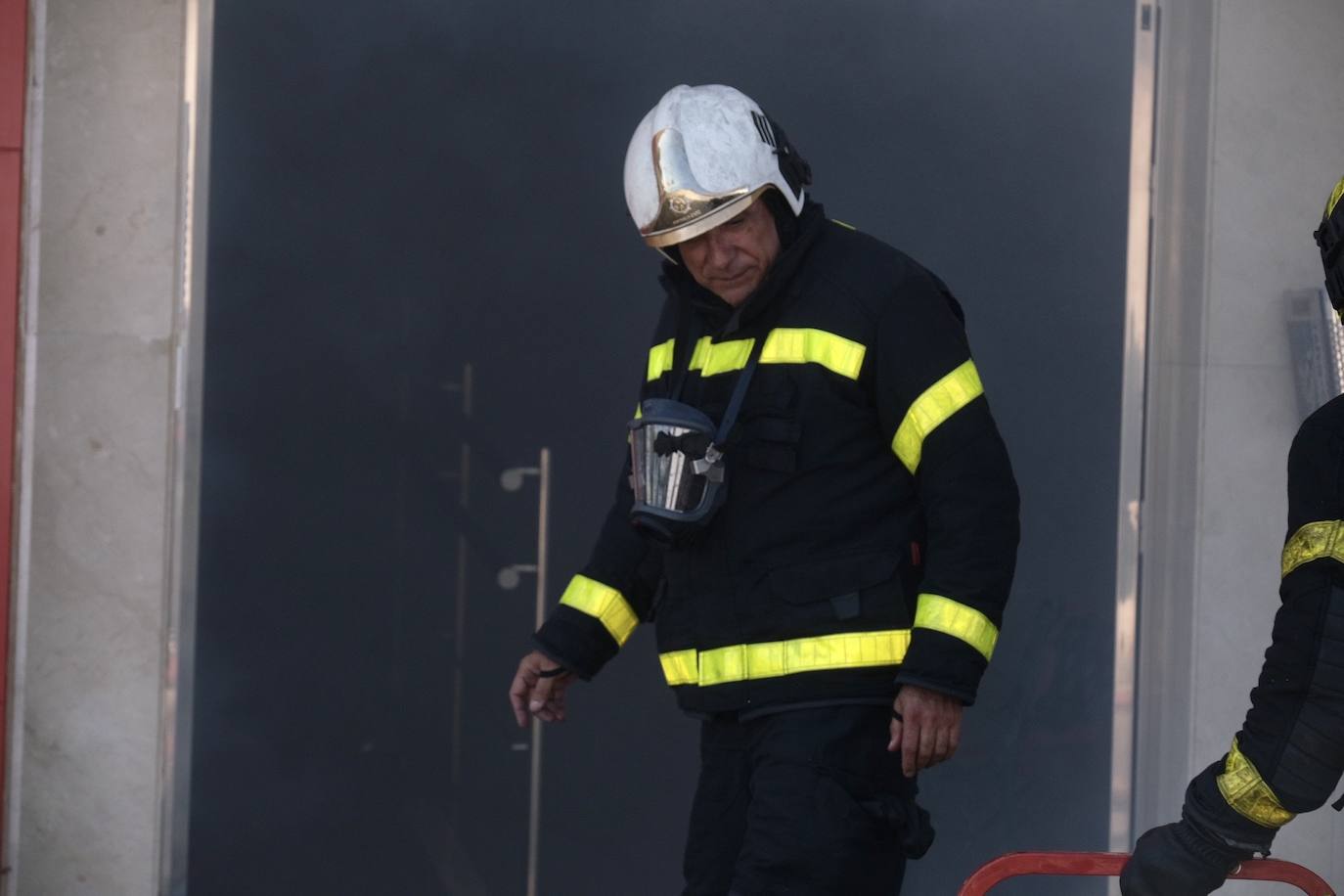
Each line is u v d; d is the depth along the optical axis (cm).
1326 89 894
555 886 1220
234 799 1202
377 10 1130
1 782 800
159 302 817
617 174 1209
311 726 1221
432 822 1218
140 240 816
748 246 538
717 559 546
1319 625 381
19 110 800
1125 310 921
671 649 563
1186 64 904
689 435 536
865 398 538
